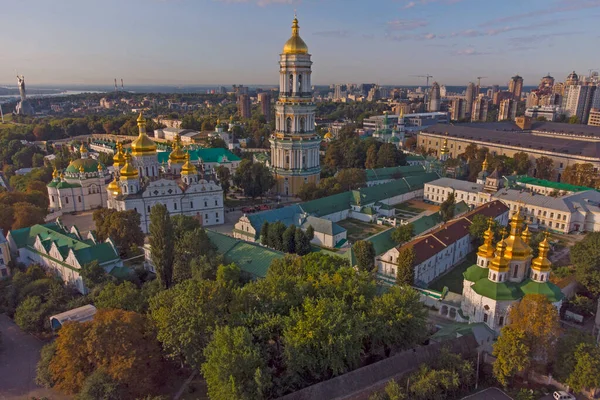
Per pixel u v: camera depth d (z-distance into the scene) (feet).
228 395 210.59
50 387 264.11
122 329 246.68
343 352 234.17
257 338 249.96
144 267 422.00
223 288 270.87
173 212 543.80
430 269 399.65
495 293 290.35
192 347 251.19
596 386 240.12
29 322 313.53
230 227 563.89
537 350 258.37
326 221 497.46
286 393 235.20
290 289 280.51
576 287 369.50
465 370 247.91
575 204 557.33
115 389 231.50
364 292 281.74
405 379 247.50
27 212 475.31
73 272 372.38
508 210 559.38
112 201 544.62
